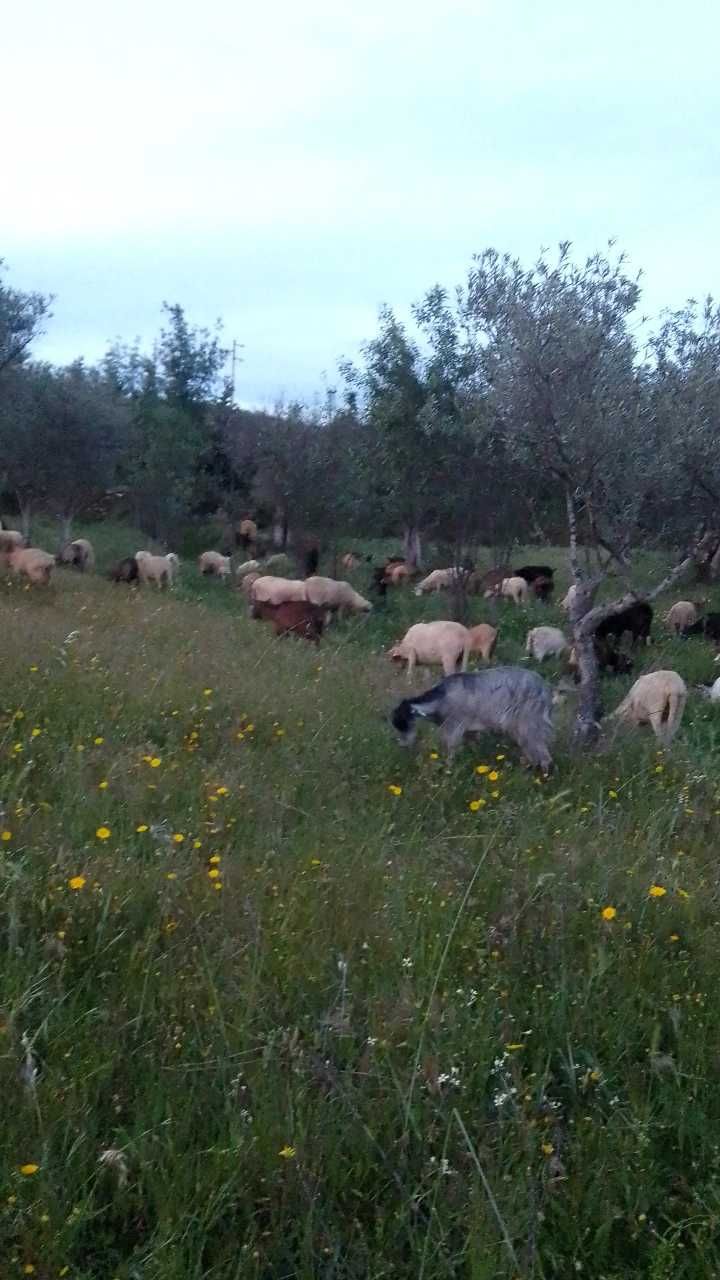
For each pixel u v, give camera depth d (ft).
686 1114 12.72
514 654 60.95
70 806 20.61
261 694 33.24
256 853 19.22
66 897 16.28
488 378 35.06
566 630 68.64
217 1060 12.72
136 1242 10.76
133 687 31.60
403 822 22.86
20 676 31.14
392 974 15.03
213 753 27.25
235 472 132.05
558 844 20.93
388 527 98.48
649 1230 11.23
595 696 33.60
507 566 78.43
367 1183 11.53
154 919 16.16
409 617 74.43
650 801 26.30
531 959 15.76
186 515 120.06
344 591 71.97
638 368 35.01
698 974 15.72
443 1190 11.32
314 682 37.47
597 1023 14.21
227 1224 10.89
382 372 71.51
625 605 33.65
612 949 16.42
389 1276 10.46
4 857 17.37
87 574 80.84
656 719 37.42
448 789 25.05
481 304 34.88
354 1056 13.25
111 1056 12.74
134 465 114.93
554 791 26.68
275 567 101.09
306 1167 11.25
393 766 27.32
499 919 16.90
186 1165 11.22
